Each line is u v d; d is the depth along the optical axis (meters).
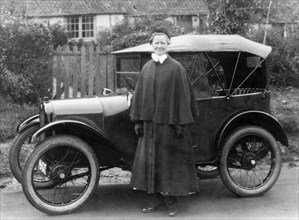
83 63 9.94
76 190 5.95
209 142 5.58
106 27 27.23
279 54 11.16
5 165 6.79
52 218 5.00
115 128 5.35
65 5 27.20
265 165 6.94
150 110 4.97
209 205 5.43
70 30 27.22
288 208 5.29
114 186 6.25
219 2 11.48
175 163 4.99
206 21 12.40
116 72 5.79
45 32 10.16
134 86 5.55
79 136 5.36
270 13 12.73
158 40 4.95
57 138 5.05
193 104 5.05
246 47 5.67
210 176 6.62
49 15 26.61
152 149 4.99
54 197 5.52
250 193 5.67
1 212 5.19
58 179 5.24
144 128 5.04
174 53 5.45
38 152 4.98
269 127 5.83
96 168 5.16
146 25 19.48
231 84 5.78
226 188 6.15
